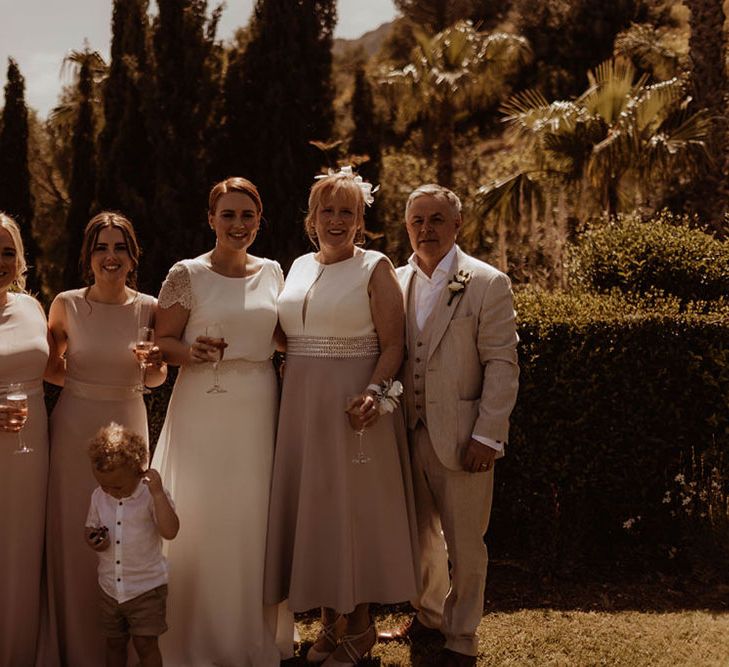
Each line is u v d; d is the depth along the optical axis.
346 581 3.57
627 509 5.13
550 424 5.05
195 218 12.91
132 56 13.29
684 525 5.05
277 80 13.47
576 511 5.07
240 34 14.12
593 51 24.95
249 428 3.69
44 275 15.48
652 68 20.88
